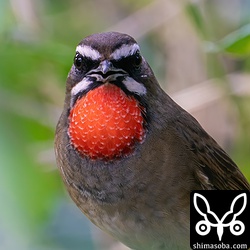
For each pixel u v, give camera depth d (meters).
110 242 16.77
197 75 16.72
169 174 13.27
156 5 16.72
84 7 17.58
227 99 16.09
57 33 17.16
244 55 14.28
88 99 13.23
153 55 17.03
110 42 13.28
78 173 13.39
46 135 16.27
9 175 14.16
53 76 16.36
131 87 13.29
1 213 13.98
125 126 13.22
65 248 16.44
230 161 14.16
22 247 15.21
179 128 13.60
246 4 15.83
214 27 16.64
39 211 14.64
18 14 16.02
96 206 13.41
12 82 16.08
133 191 13.22
